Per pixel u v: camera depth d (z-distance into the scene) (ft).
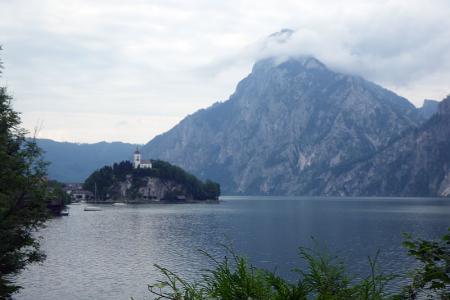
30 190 90.84
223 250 271.28
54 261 231.30
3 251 92.63
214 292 27.76
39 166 93.30
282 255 246.27
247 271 28.35
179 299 28.84
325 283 27.76
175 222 510.99
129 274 196.95
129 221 526.16
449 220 531.91
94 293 162.30
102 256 250.98
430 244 26.48
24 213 92.38
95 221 524.11
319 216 623.36
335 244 296.92
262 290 27.27
